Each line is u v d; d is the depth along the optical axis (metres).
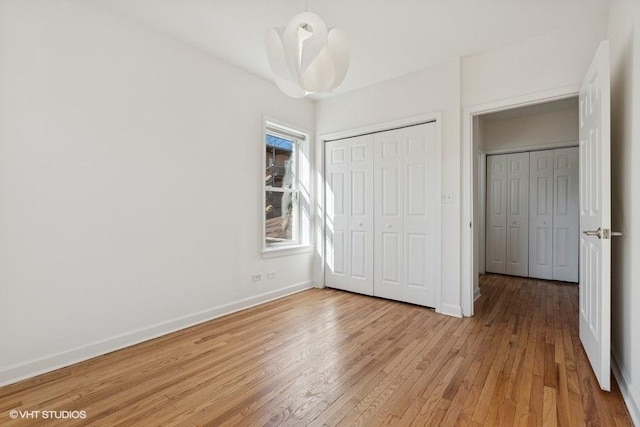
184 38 2.66
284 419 1.51
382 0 2.15
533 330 2.61
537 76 2.61
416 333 2.57
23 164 1.90
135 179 2.40
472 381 1.84
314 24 1.44
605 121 1.72
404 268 3.42
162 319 2.57
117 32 2.30
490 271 5.01
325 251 4.11
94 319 2.19
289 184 3.96
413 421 1.49
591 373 1.91
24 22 1.90
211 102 2.93
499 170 4.91
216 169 2.98
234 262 3.15
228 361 2.10
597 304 1.84
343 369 1.99
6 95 1.84
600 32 2.35
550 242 4.48
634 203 1.61
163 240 2.58
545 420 1.49
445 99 3.05
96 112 2.20
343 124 3.85
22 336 1.90
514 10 2.26
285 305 3.35
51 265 2.01
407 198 3.39
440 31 2.53
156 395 1.72
